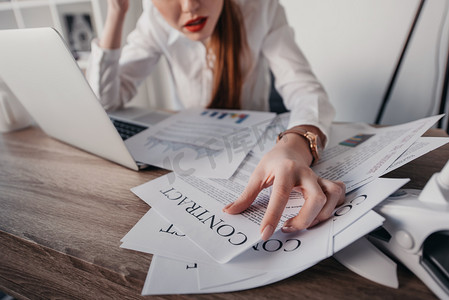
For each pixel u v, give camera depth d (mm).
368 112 1505
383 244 248
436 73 1273
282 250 258
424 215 219
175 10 615
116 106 833
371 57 1385
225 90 876
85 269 275
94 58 786
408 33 1190
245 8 793
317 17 1419
